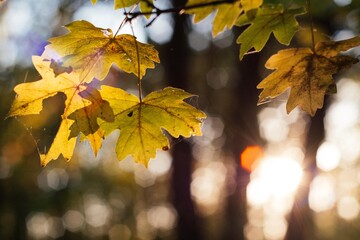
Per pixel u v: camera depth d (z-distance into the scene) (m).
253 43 2.50
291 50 2.57
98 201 26.55
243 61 15.86
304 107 2.62
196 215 16.05
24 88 2.47
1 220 22.89
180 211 15.95
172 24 15.77
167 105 2.57
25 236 23.12
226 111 18.00
